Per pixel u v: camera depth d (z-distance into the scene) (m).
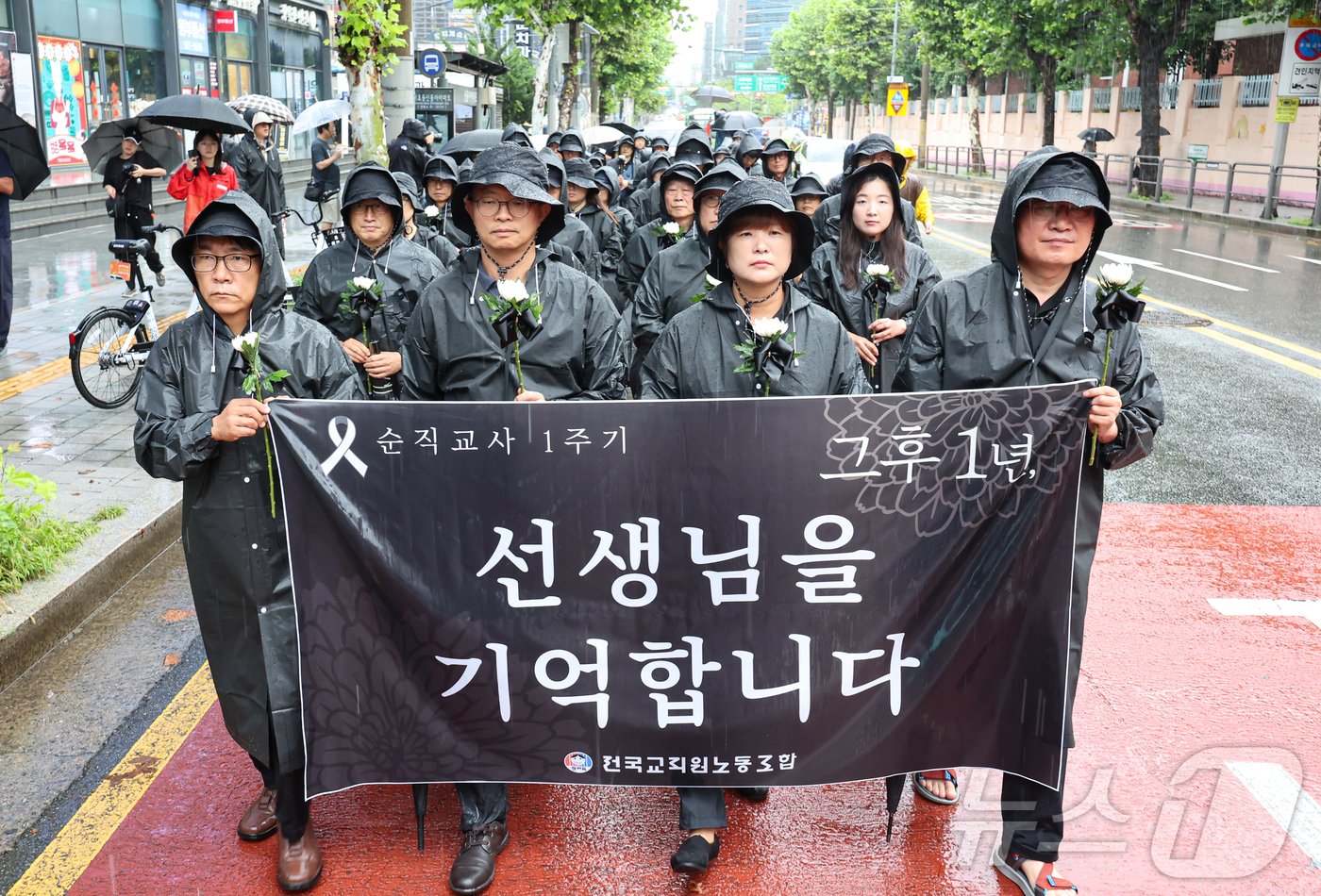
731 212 3.10
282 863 3.09
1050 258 2.99
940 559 2.91
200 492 2.97
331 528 2.85
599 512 2.87
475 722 2.99
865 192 4.91
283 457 2.81
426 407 2.80
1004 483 2.89
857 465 2.85
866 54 59.88
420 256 5.12
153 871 3.16
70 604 4.65
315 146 14.50
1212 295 13.30
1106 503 6.36
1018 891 3.11
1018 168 3.04
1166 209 25.12
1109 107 35.25
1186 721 4.02
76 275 12.55
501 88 35.59
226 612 3.03
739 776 3.02
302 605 2.88
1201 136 29.45
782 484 2.85
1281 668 4.44
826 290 5.07
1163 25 26.66
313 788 2.99
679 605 2.92
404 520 2.86
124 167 10.69
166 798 3.52
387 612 2.91
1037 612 2.96
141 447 2.94
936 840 3.35
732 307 3.28
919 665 2.98
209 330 3.04
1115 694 4.21
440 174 7.30
